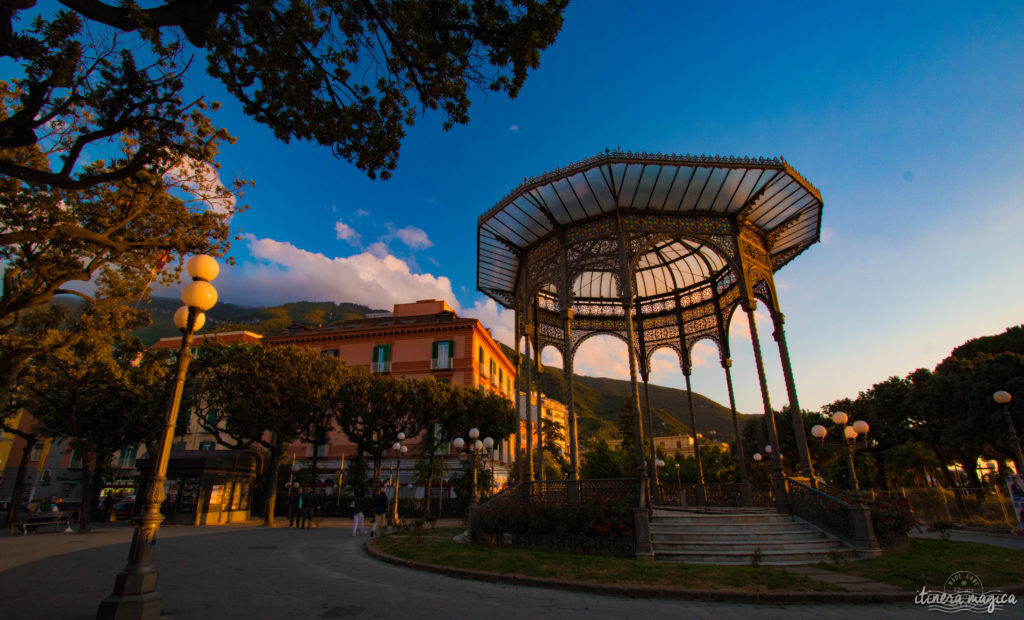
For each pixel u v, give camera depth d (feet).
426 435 95.30
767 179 38.60
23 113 19.44
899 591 21.95
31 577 25.16
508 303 57.93
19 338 45.29
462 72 23.62
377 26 23.15
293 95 23.18
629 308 38.81
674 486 53.62
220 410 81.10
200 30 18.72
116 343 64.95
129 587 15.31
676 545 32.37
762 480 103.71
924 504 64.64
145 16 16.99
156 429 74.18
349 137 26.09
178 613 17.79
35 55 18.58
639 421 35.47
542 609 19.67
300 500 66.44
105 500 78.74
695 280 57.88
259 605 19.33
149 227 35.35
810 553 31.14
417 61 23.22
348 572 28.19
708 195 40.55
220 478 71.82
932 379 79.82
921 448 109.70
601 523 32.14
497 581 25.44
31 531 57.31
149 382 64.69
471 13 21.44
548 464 119.96
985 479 92.17
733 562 30.12
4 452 123.75
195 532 55.36
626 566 27.32
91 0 15.94
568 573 25.59
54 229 27.63
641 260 57.11
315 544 43.52
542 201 40.42
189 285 18.99
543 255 46.19
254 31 21.67
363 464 91.86
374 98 25.44
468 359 117.08
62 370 52.65
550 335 55.93
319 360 74.79
